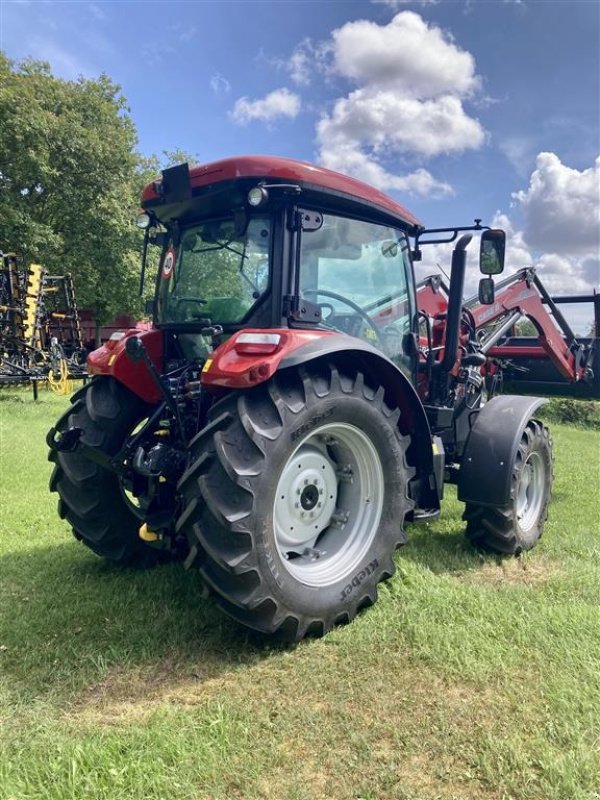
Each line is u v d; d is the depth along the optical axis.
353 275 3.34
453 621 2.88
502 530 3.82
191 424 3.05
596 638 2.75
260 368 2.49
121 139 21.81
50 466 6.23
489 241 3.88
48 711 2.22
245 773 1.92
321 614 2.75
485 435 3.83
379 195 3.30
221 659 2.59
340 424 2.86
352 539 3.06
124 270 21.05
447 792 1.87
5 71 20.17
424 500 3.67
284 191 2.75
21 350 12.76
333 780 1.91
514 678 2.45
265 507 2.52
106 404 3.35
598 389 6.13
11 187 20.20
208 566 2.52
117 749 1.99
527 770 1.95
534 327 5.58
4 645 2.67
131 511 3.50
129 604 3.07
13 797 1.79
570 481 6.23
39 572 3.50
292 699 2.31
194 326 3.23
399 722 2.18
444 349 4.05
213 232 3.20
